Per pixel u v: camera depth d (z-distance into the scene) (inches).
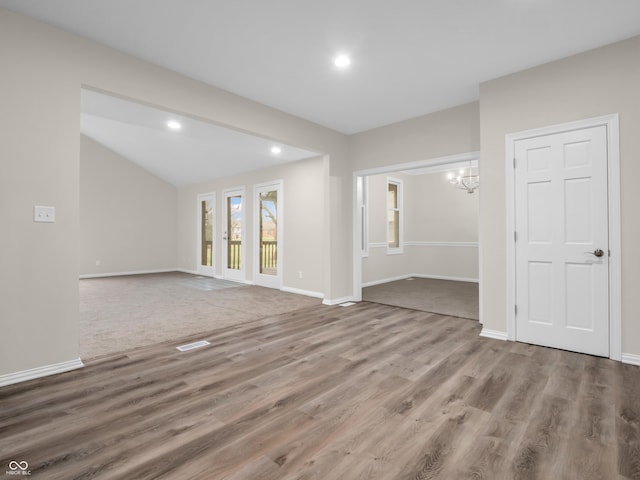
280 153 216.7
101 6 87.2
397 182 295.3
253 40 103.2
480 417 72.4
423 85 133.3
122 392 84.2
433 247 303.0
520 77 122.3
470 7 88.1
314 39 102.7
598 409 75.4
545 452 60.6
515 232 123.6
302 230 231.0
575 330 112.0
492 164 128.4
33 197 91.5
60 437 65.3
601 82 106.8
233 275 292.5
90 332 136.8
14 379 88.5
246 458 59.3
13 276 88.7
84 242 309.4
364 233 256.7
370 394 83.1
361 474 55.2
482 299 146.0
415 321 152.9
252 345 120.3
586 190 109.8
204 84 130.6
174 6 87.5
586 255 109.8
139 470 56.0
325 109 158.2
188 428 68.5
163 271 357.1
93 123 267.6
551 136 116.2
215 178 310.7
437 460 58.7
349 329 140.2
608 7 88.0
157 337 130.1
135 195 339.3
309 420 71.5
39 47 92.7
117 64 107.5
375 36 101.3
